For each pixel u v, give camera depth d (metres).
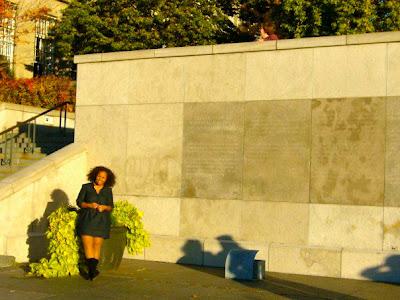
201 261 11.35
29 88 20.56
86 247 9.52
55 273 9.70
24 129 17.64
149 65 12.34
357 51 10.48
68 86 22.12
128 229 10.75
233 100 11.45
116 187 12.47
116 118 12.62
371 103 10.32
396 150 10.12
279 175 10.96
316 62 10.78
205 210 11.57
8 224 11.12
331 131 10.60
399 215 10.04
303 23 20.70
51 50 27.58
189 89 11.89
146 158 12.24
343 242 10.41
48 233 9.92
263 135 11.15
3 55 25.53
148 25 24.17
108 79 12.77
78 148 12.59
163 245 11.70
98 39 24.34
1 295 8.25
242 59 11.41
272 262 10.71
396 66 10.19
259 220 11.09
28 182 11.49
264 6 25.44
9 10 23.77
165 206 11.95
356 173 10.38
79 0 25.66
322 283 9.66
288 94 10.97
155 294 8.59
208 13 25.14
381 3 20.52
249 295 8.62
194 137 11.79
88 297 8.28
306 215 10.70
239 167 11.32
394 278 9.84
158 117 12.18
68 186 12.35
